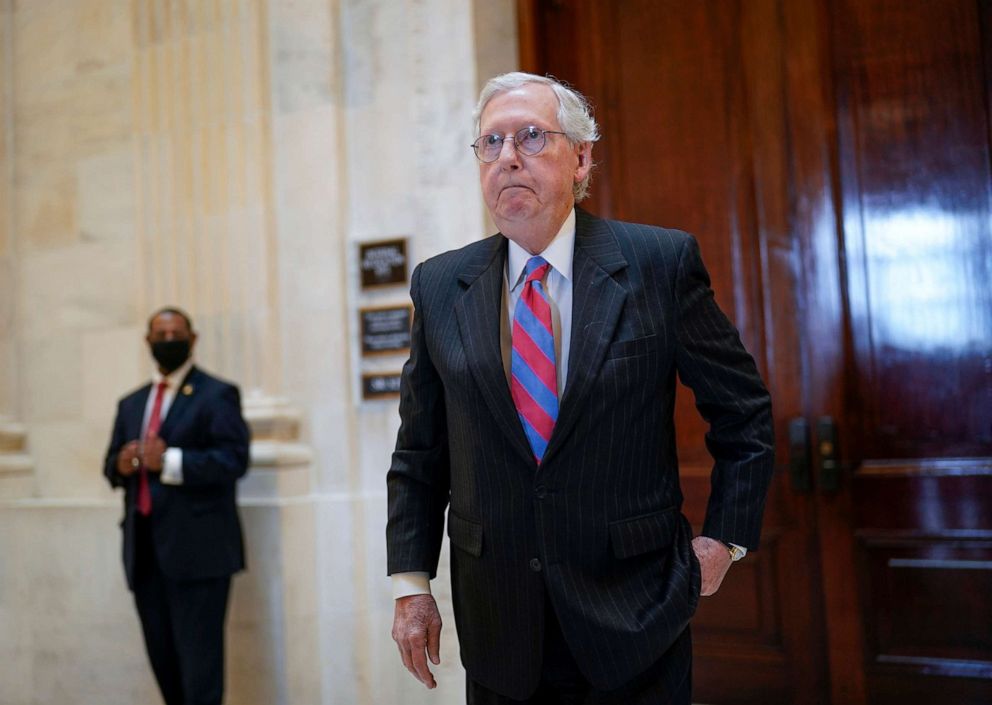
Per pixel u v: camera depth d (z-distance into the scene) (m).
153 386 3.79
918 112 3.57
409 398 1.85
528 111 1.66
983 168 3.47
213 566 3.49
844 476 3.59
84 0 4.72
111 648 4.28
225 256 4.24
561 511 1.56
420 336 1.85
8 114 4.86
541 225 1.67
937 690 3.41
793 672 3.63
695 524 3.82
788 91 3.76
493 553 1.62
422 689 3.81
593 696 1.57
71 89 4.73
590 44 4.11
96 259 4.61
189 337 3.79
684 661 1.64
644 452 1.60
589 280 1.65
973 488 3.42
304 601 3.94
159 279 4.39
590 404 1.56
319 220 4.11
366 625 3.93
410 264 3.97
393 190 4.05
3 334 4.73
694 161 3.89
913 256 3.55
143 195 4.46
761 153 3.78
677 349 1.63
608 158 4.03
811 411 3.66
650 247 1.68
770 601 3.69
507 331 1.73
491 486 1.63
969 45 3.51
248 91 4.25
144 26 4.52
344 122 4.16
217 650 3.53
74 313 4.65
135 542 3.57
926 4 3.58
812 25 3.73
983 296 3.45
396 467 1.84
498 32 4.07
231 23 4.30
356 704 3.89
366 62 4.14
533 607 1.59
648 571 1.58
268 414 4.00
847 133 3.67
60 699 4.37
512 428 1.60
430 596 1.77
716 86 3.88
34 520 4.49
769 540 3.69
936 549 3.46
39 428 4.70
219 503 3.58
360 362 4.04
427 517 1.83
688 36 3.94
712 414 1.69
